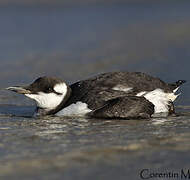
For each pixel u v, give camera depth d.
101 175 7.17
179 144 8.84
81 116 12.20
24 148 8.82
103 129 10.50
